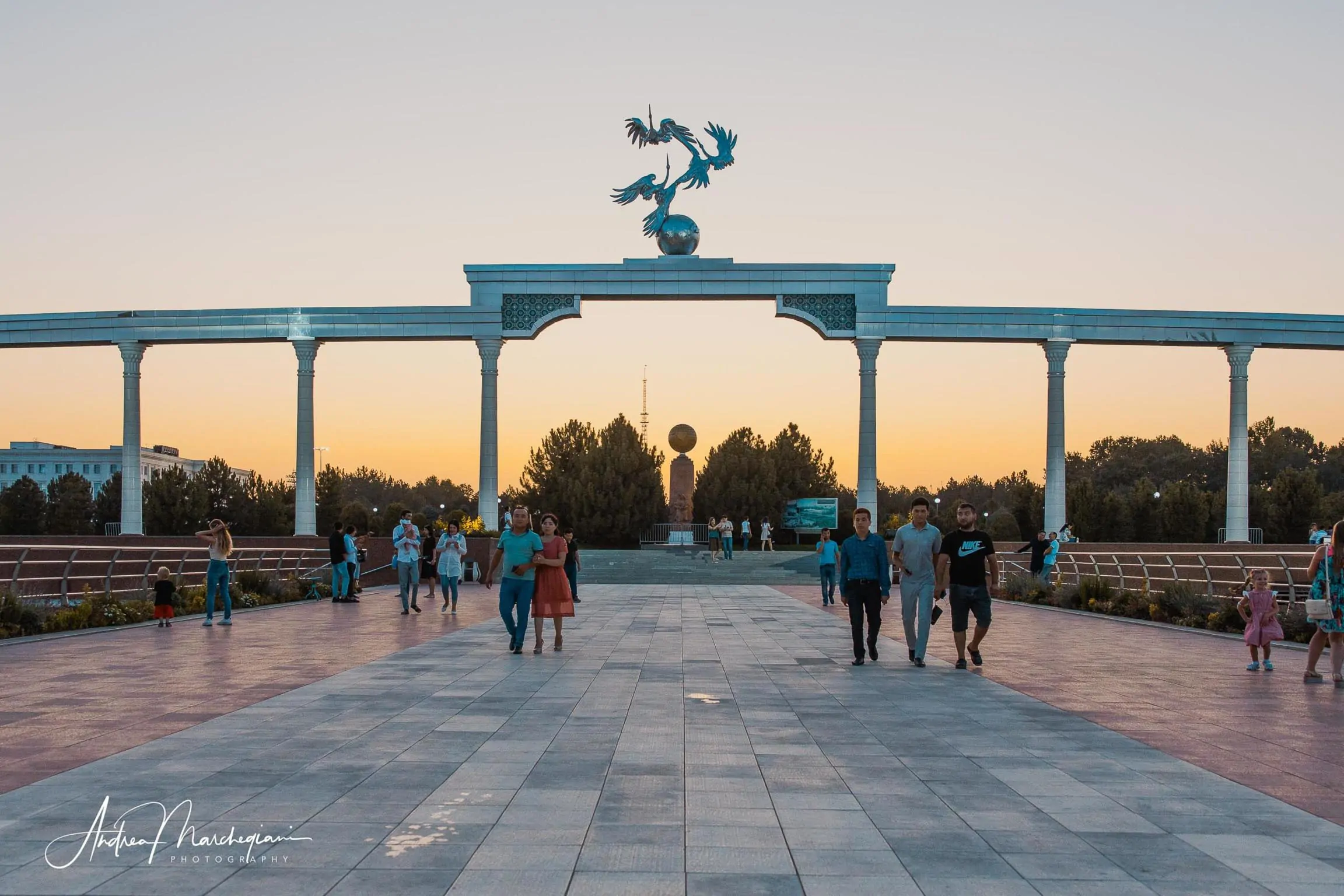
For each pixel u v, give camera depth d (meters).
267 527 77.19
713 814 7.02
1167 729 10.25
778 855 6.16
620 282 43.09
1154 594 24.77
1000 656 16.81
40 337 44.41
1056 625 22.97
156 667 14.50
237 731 9.80
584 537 69.44
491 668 14.69
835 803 7.35
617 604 30.06
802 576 45.72
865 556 15.80
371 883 5.64
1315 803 7.41
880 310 42.84
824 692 12.67
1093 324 43.22
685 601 31.17
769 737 9.72
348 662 15.37
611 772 8.22
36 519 79.38
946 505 118.94
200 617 23.45
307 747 9.09
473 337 43.28
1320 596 13.77
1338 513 67.62
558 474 72.81
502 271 43.28
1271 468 103.25
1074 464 115.19
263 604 27.09
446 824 6.72
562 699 11.94
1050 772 8.35
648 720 10.55
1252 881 5.76
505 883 5.64
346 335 43.56
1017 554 40.81
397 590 36.91
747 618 24.53
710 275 43.03
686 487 62.66
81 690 12.39
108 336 44.12
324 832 6.55
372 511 95.94
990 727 10.30
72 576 23.39
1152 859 6.13
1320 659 16.27
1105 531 69.69
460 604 28.83
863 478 42.78
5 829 6.60
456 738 9.52
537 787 7.72
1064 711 11.31
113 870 5.86
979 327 43.06
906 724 10.44
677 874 5.81
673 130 44.34
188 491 71.12
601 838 6.46
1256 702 11.98
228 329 43.81
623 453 70.44
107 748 8.98
